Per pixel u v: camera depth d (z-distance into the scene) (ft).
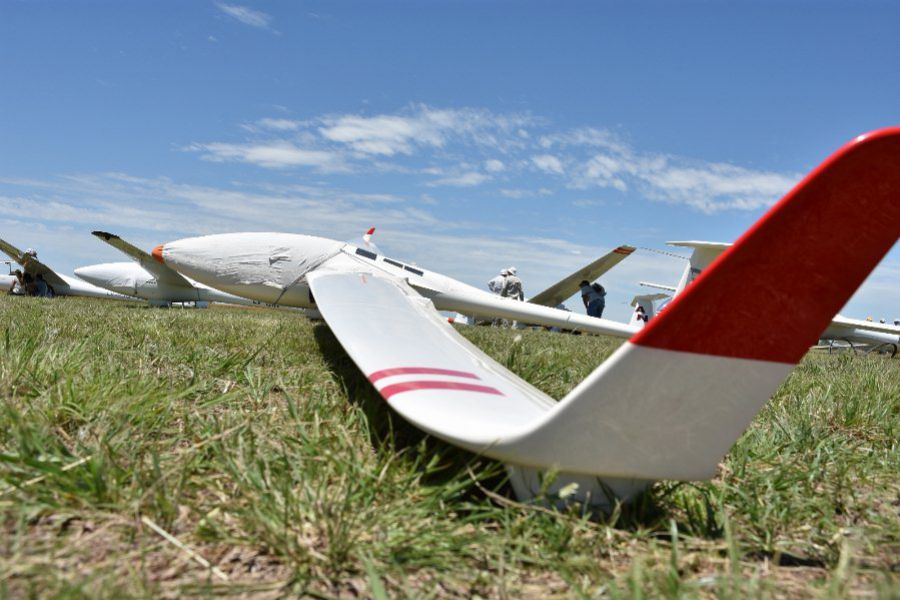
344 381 11.89
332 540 4.82
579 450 5.25
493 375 8.65
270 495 5.50
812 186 4.59
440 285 40.68
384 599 3.89
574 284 71.67
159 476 5.69
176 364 11.76
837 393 13.33
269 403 9.57
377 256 38.86
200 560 4.61
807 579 5.05
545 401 7.59
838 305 4.94
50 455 5.98
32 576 4.13
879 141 4.41
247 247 35.91
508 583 4.68
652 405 5.13
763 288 4.90
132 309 30.66
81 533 4.87
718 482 7.65
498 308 42.86
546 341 27.14
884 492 7.61
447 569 4.81
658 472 5.30
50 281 67.77
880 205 4.62
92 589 3.91
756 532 6.07
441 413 6.14
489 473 6.02
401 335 11.69
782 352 5.09
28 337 11.93
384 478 6.27
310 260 36.04
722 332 5.00
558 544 5.08
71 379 8.28
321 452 6.81
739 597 4.16
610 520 5.58
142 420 7.47
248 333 18.49
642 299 73.67
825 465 8.31
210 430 7.30
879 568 5.21
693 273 50.39
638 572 4.31
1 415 6.91
